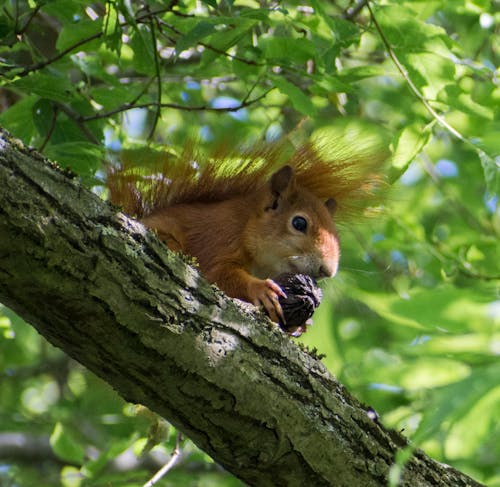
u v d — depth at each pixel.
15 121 11.34
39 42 13.74
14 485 14.95
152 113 15.08
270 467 7.73
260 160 11.38
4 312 14.22
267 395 7.51
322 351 12.88
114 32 10.03
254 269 10.69
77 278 6.63
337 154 11.66
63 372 17.72
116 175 10.52
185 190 11.00
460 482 8.46
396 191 12.20
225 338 7.37
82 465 12.96
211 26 9.48
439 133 17.22
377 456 8.05
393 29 10.78
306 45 10.59
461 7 13.51
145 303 6.92
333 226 10.91
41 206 6.47
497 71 12.46
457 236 16.31
